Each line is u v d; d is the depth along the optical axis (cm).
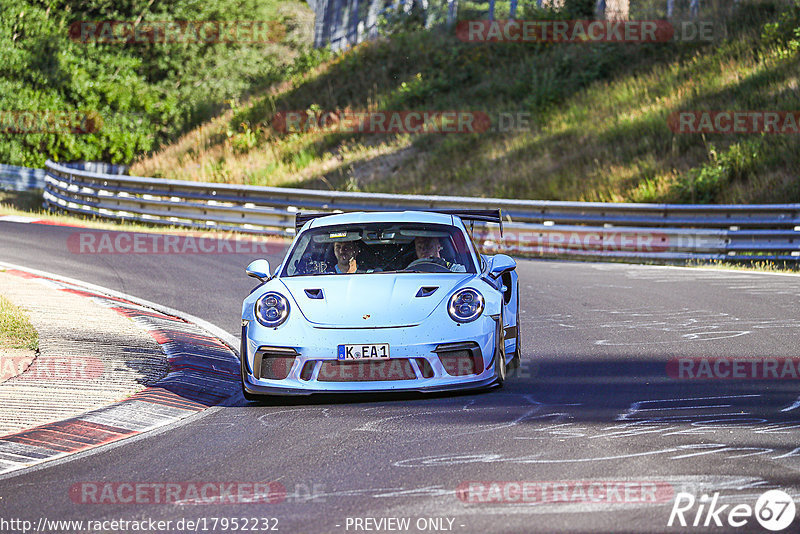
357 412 2242
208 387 2658
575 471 1656
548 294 4478
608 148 8538
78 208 8688
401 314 2338
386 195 7362
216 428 2159
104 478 1756
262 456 1870
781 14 9588
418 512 1455
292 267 2686
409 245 2722
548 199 7988
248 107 12450
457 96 11138
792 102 7931
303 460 1820
